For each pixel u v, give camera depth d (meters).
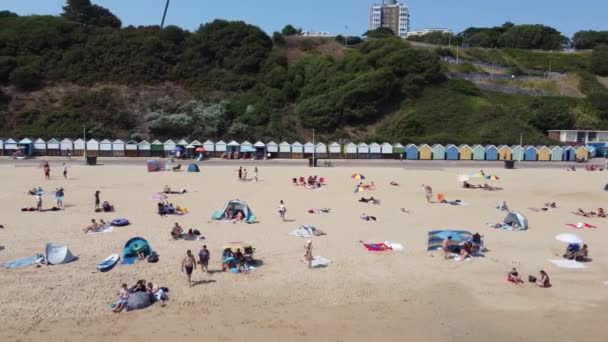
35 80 103.69
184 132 93.19
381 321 18.83
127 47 116.06
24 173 55.59
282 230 31.66
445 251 26.44
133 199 41.03
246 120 98.81
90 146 78.88
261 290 21.42
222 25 129.75
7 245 26.59
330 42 139.38
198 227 31.84
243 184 50.94
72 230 30.12
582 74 130.62
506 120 100.31
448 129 99.56
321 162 75.25
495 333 18.02
